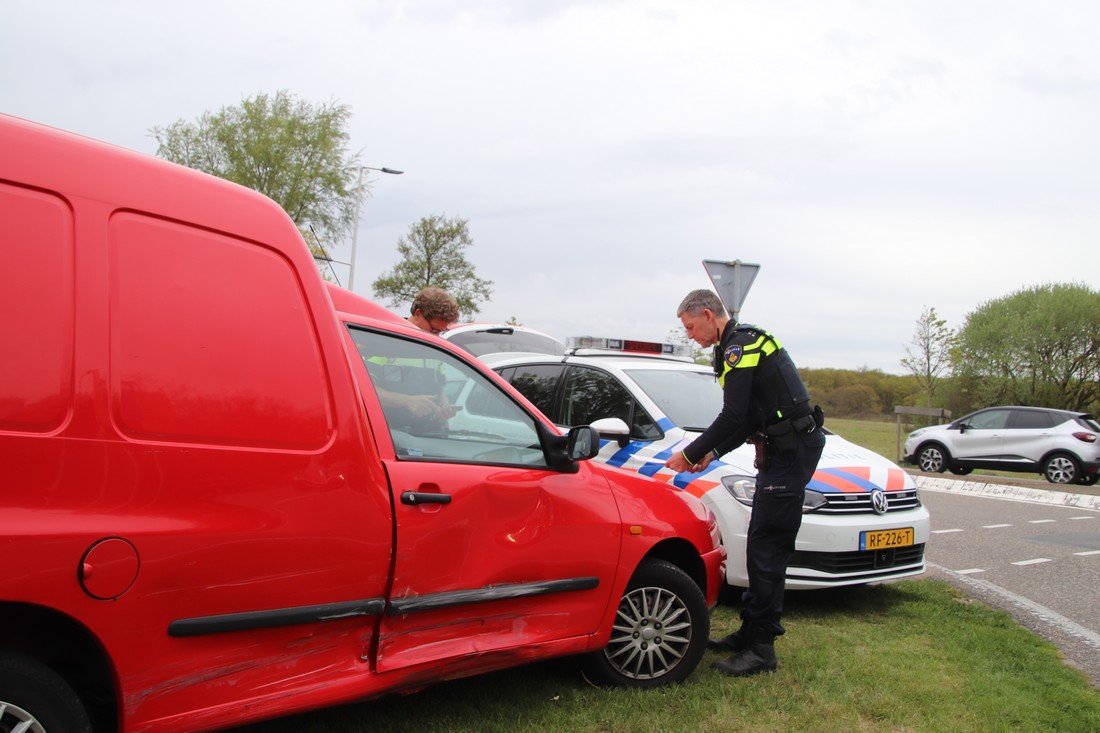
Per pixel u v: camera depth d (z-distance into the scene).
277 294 2.88
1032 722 3.88
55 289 2.36
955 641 5.14
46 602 2.27
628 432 5.77
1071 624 5.81
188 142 29.02
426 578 3.18
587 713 3.73
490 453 3.56
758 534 4.48
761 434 4.49
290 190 29.06
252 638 2.74
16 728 2.29
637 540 3.96
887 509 5.77
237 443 2.69
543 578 3.60
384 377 3.39
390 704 3.75
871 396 49.59
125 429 2.45
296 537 2.80
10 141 2.35
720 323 4.60
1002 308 30.41
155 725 2.53
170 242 2.63
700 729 3.66
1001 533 9.90
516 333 12.07
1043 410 17.14
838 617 5.64
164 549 2.50
